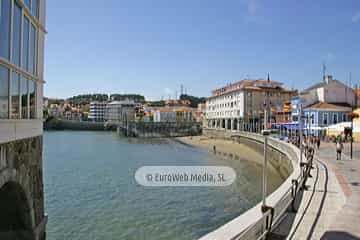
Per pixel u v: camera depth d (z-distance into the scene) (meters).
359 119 44.72
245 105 79.44
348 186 14.15
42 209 11.44
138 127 114.94
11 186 8.88
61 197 24.50
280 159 35.62
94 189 27.20
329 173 18.05
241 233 5.36
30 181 9.91
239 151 57.38
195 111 150.25
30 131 9.77
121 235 16.73
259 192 25.27
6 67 7.64
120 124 138.38
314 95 66.06
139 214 20.06
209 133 98.06
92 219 19.19
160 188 27.08
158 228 17.69
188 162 44.25
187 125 120.81
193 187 27.23
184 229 17.48
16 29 8.30
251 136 59.88
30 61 9.66
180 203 22.34
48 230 17.41
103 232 17.12
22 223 9.97
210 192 25.39
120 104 188.88
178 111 152.25
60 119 169.00
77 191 26.50
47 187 28.19
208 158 49.09
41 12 10.78
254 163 42.44
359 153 30.55
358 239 7.11
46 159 48.81
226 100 90.81
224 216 19.53
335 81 64.12
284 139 47.34
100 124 157.62
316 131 54.12
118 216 19.69
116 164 43.28
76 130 157.38
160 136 111.62
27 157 9.55
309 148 25.08
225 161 44.91
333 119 56.16
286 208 9.40
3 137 7.55
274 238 7.34
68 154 56.16
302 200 11.41
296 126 47.84
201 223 18.39
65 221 18.86
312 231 8.05
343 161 24.20
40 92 10.94
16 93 8.44
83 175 34.41
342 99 64.25
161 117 149.38
